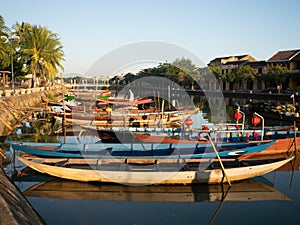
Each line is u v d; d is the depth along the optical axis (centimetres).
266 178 1090
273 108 2738
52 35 4141
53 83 5419
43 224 699
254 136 1387
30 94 3222
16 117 2252
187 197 919
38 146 1169
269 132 1484
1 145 1496
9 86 4088
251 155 1329
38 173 1041
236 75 4738
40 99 3556
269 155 1352
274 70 4131
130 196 917
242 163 1040
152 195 927
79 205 846
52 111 2516
